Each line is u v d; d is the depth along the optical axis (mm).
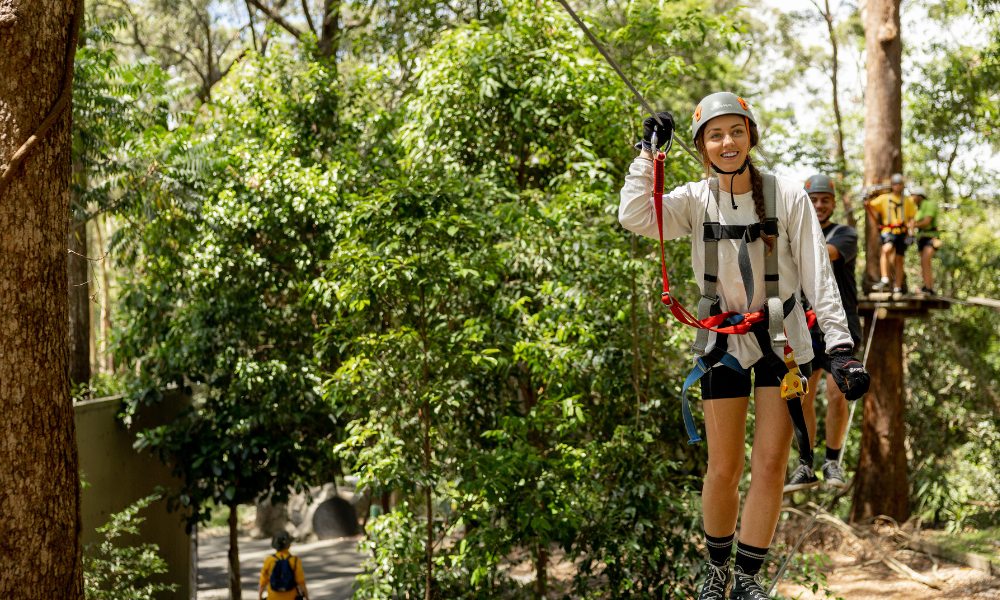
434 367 7469
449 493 7754
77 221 9695
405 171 8961
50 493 4035
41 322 4039
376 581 7629
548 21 8891
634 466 7863
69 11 4195
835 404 4418
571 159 8977
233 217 10188
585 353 8000
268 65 11398
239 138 11266
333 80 11469
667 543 8148
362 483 7367
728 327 2521
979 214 18984
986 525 12906
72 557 4145
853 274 4648
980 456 14438
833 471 4473
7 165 3971
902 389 13508
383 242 7219
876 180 13258
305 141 11180
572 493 7734
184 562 14656
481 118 9062
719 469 2594
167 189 9898
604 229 8266
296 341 11109
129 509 8422
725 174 2559
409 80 12250
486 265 7652
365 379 7430
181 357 10633
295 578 10320
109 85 9477
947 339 14883
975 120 16375
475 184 8297
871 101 13391
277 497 11023
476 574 7328
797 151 16969
